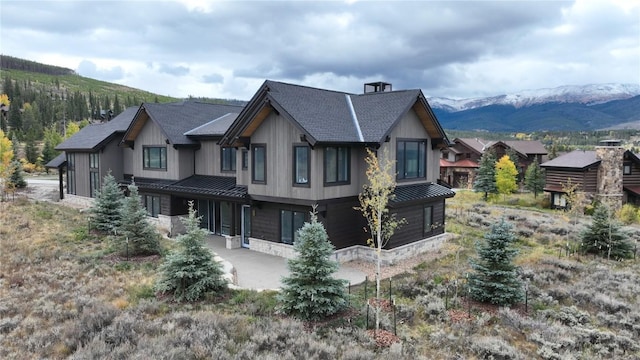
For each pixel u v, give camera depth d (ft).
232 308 42.83
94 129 116.57
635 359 35.83
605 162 133.90
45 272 52.08
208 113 97.81
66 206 101.04
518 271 55.36
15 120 324.60
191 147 87.04
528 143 227.61
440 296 48.93
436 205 74.54
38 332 35.60
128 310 39.96
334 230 62.18
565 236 85.10
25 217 81.20
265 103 61.36
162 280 46.42
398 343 35.45
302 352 32.37
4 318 38.96
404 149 68.69
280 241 66.23
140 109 90.58
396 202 61.05
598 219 72.64
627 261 68.85
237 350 32.63
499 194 160.66
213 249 71.10
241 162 71.77
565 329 40.65
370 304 45.19
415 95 66.80
